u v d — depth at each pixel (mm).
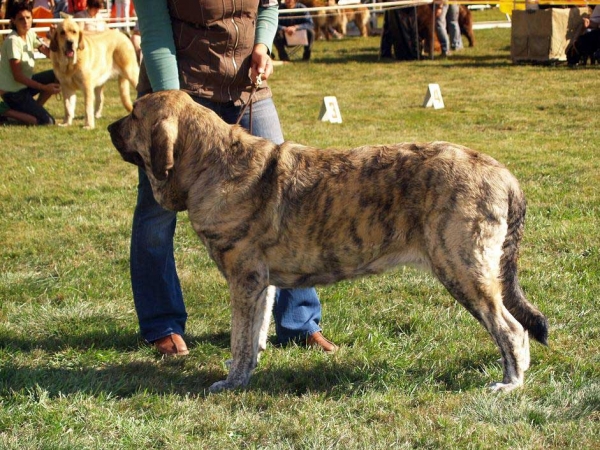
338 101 14078
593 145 9930
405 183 3740
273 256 3938
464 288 3707
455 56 19656
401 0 20484
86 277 5801
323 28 24516
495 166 3752
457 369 4172
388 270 3906
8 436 3463
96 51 12195
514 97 13789
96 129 11766
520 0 20578
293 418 3605
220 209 3891
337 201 3812
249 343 4012
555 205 7246
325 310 5129
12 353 4492
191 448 3338
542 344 4086
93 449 3336
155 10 4188
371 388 3943
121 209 7531
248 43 4355
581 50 17016
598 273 5578
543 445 3283
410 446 3311
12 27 12055
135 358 4512
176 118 3955
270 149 3957
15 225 7055
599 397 3674
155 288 4586
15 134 11344
